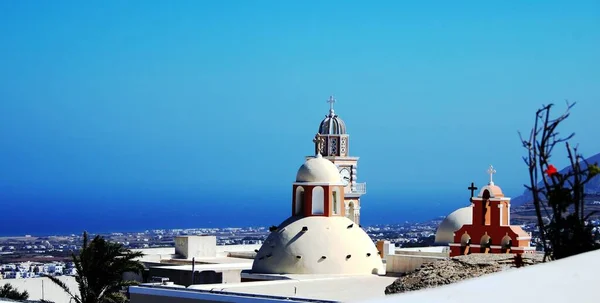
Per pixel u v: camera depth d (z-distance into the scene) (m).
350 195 93.75
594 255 21.23
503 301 18.64
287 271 63.56
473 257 38.69
